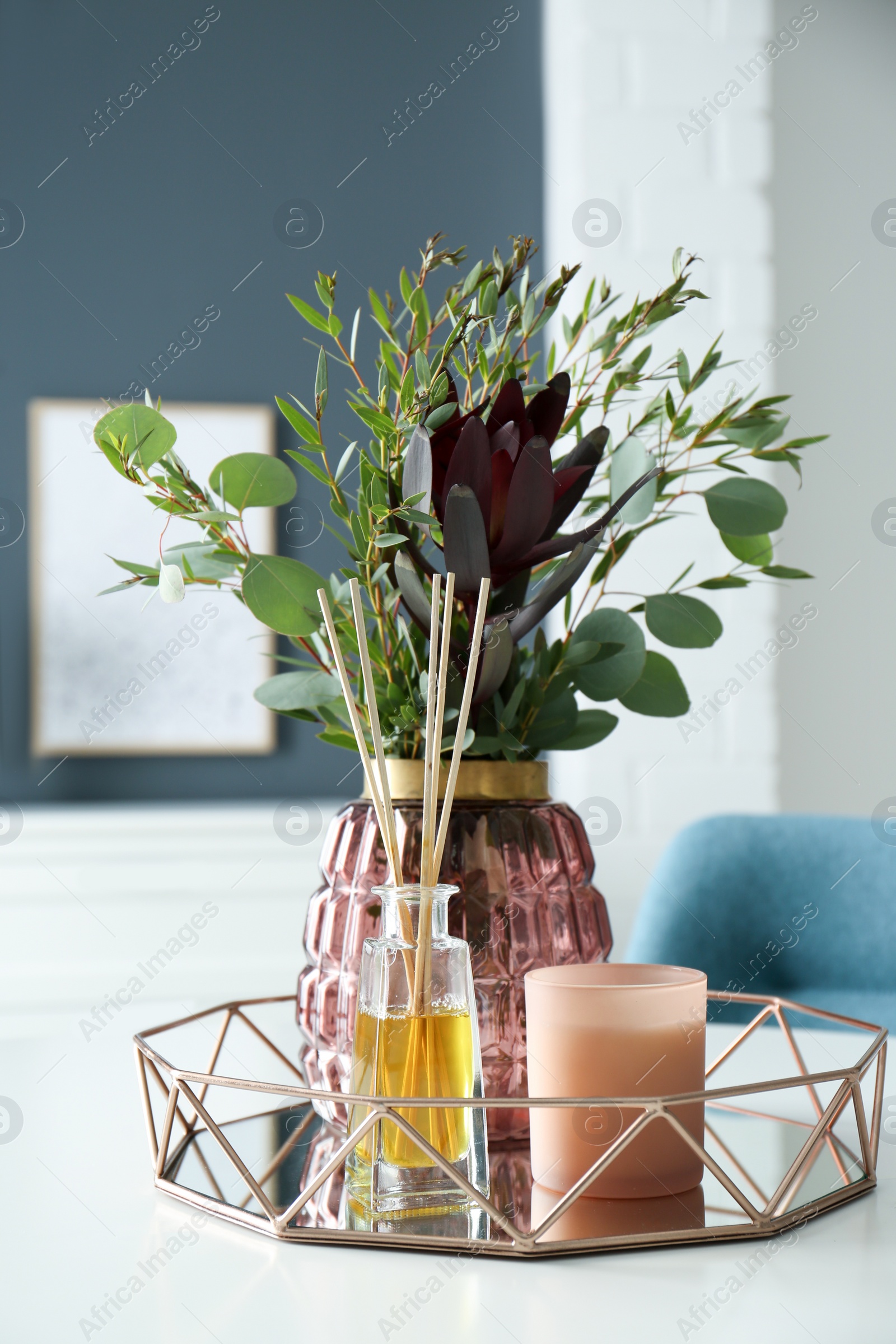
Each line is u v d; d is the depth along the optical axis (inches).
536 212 93.0
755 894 55.9
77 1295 18.0
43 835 77.0
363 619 21.9
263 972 79.0
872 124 94.0
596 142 83.3
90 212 89.8
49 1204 22.3
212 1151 25.1
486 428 24.9
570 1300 17.7
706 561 81.5
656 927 55.8
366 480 25.7
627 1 83.7
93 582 89.4
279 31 91.5
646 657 29.2
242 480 25.6
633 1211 21.0
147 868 78.3
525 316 27.0
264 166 91.3
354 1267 19.0
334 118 91.8
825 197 93.6
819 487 93.3
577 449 27.2
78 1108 29.2
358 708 26.7
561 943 26.0
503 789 26.2
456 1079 21.2
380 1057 21.1
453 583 22.2
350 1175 21.6
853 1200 22.1
